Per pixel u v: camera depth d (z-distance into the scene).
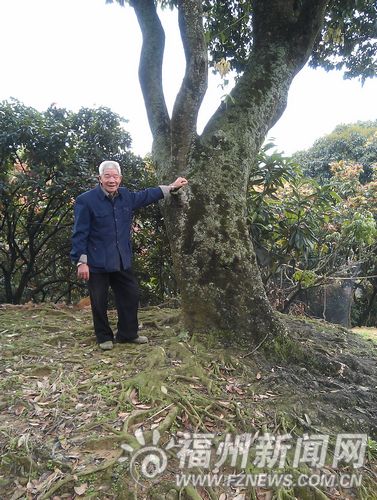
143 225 7.34
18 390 3.01
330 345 4.39
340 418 3.00
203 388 3.08
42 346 3.83
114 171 3.48
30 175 6.29
